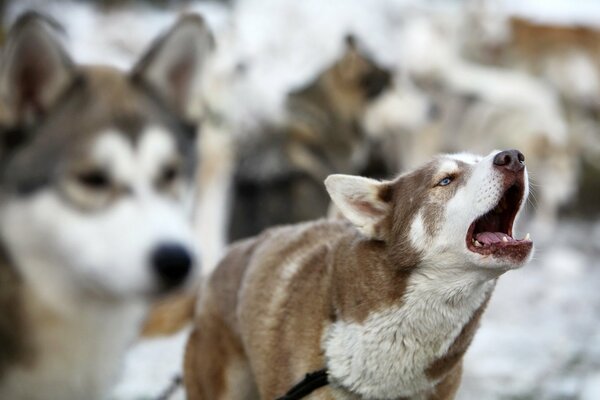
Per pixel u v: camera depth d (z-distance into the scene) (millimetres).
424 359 5871
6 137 5699
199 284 7801
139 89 6066
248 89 15031
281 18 18266
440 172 5867
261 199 14375
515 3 37094
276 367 6211
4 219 5699
